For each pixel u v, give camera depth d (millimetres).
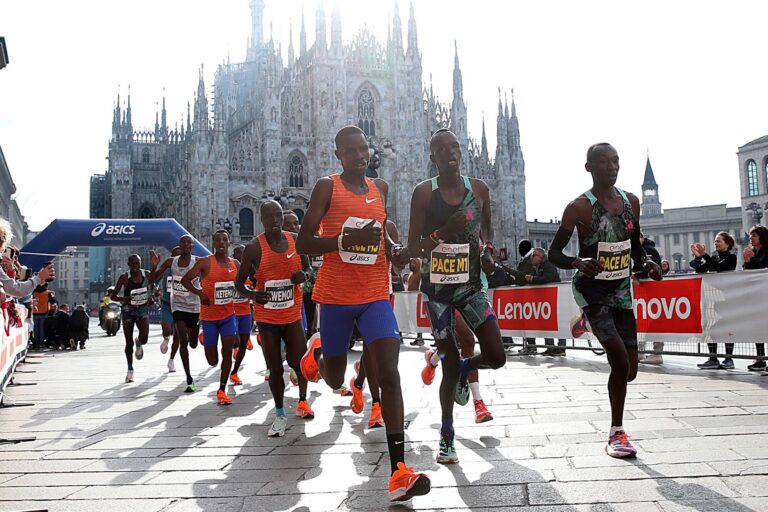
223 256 10406
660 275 6156
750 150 97625
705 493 4461
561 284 14422
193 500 4855
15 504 4883
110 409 9594
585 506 4320
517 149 84250
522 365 13156
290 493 4945
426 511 4387
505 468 5359
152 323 53938
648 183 167875
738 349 13266
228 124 105188
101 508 4727
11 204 102875
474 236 5723
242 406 9609
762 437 6000
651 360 12938
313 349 7242
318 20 76688
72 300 155125
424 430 7176
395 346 5242
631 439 6164
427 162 80500
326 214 5594
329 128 75875
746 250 12758
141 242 30172
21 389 12375
